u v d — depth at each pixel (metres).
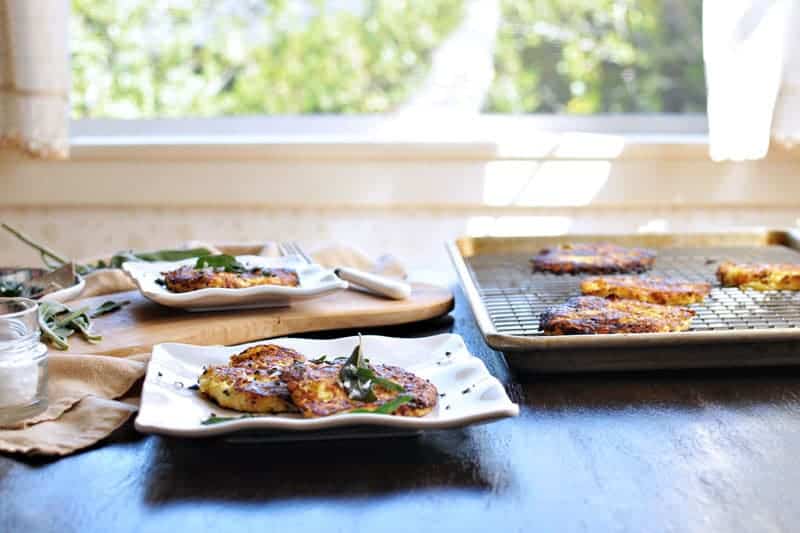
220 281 1.38
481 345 1.31
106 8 2.50
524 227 2.48
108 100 2.53
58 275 1.46
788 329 1.14
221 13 2.56
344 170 2.40
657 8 2.59
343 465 0.91
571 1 2.58
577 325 1.20
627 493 0.86
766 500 0.84
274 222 2.46
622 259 1.69
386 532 0.79
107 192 2.37
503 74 2.61
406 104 2.62
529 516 0.81
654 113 2.62
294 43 2.60
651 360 1.16
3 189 2.35
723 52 2.13
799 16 2.12
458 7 2.58
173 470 0.89
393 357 1.12
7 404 0.97
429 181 2.42
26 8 2.04
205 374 1.01
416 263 2.50
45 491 0.85
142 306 1.42
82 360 1.09
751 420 1.03
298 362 1.02
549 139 2.40
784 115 2.16
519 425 1.01
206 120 2.55
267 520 0.80
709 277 1.64
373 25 2.60
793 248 1.85
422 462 0.91
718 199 2.44
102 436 0.96
